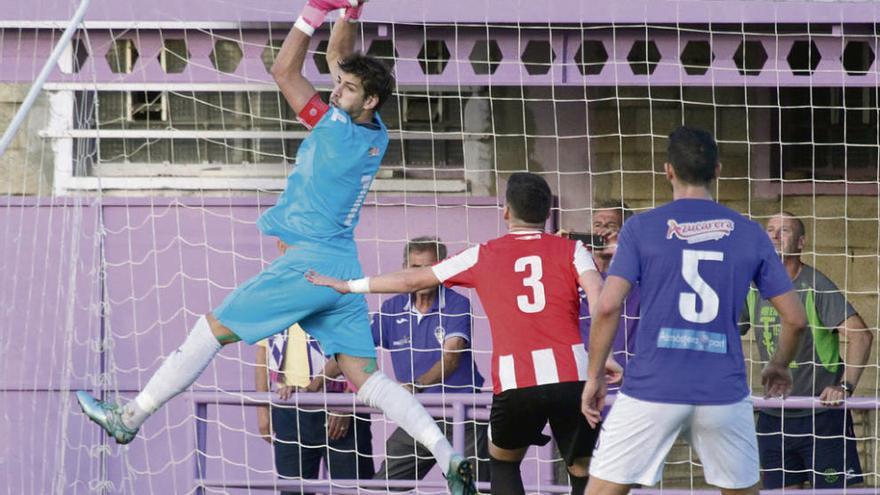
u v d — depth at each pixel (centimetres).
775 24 2062
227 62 2417
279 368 2138
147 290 2395
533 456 2367
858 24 2058
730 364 1491
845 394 1912
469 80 2075
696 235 1495
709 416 1484
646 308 1498
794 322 1499
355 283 1611
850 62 2430
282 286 1627
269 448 2402
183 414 2394
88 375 2353
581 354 1633
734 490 1512
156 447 2386
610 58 2084
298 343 2136
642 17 2045
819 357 2081
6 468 2338
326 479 2169
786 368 1549
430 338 2098
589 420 1523
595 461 1527
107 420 1670
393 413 1652
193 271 2409
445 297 2109
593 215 2200
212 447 2400
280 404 1961
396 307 2122
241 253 2425
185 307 2352
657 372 1484
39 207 2391
